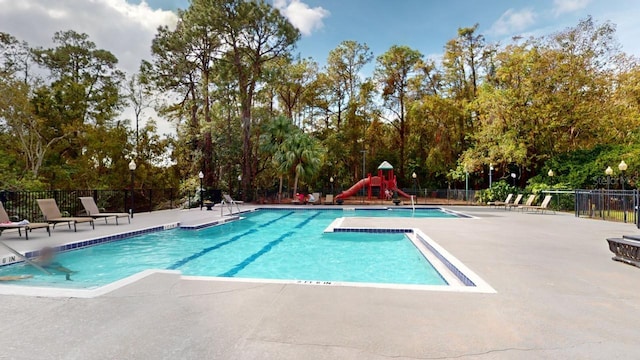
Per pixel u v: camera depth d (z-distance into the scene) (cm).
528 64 2002
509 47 2202
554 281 404
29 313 303
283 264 664
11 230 903
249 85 2548
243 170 2581
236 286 384
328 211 1895
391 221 1116
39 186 1738
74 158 2378
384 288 377
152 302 331
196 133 2570
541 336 254
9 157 1884
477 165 2420
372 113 3209
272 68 2534
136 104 2680
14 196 1266
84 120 2436
